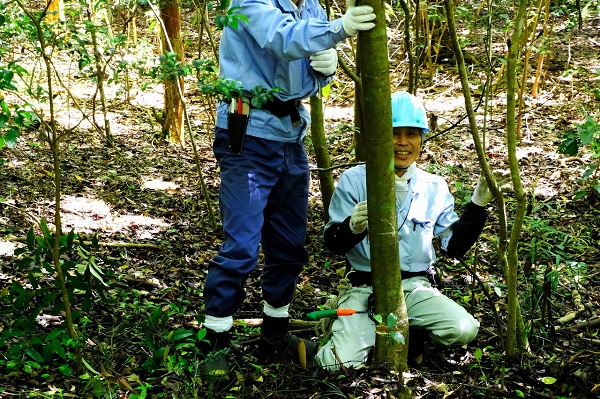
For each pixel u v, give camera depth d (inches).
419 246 135.9
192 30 485.1
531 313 144.6
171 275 177.3
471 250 189.0
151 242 199.9
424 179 137.7
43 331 139.1
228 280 124.4
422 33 363.3
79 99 346.3
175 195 241.6
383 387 118.8
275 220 133.2
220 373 122.3
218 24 112.1
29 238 131.7
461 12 315.6
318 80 128.9
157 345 130.7
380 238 115.9
